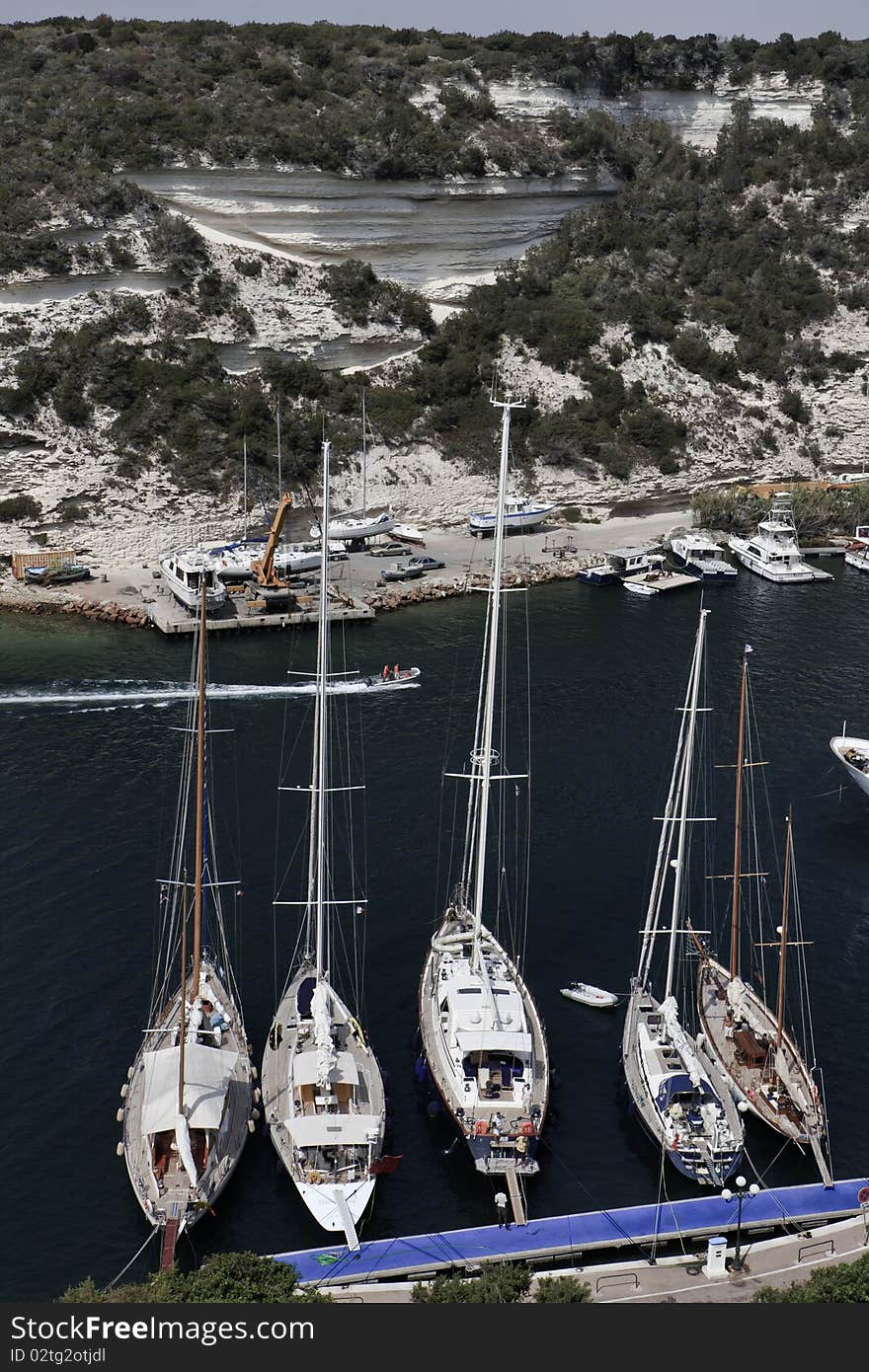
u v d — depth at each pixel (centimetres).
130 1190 5397
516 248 19512
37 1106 5834
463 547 15588
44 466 14412
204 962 6619
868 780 8738
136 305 15712
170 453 14862
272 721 10206
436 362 17400
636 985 6462
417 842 8212
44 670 11406
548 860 8031
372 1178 5281
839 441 18562
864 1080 6119
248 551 13938
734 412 18138
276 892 7594
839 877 7919
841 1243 5041
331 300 17112
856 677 11331
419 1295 4528
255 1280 4597
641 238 19988
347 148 17950
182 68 19125
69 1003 6519
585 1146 5659
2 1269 4991
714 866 8038
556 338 17900
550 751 9638
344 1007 6184
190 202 17262
